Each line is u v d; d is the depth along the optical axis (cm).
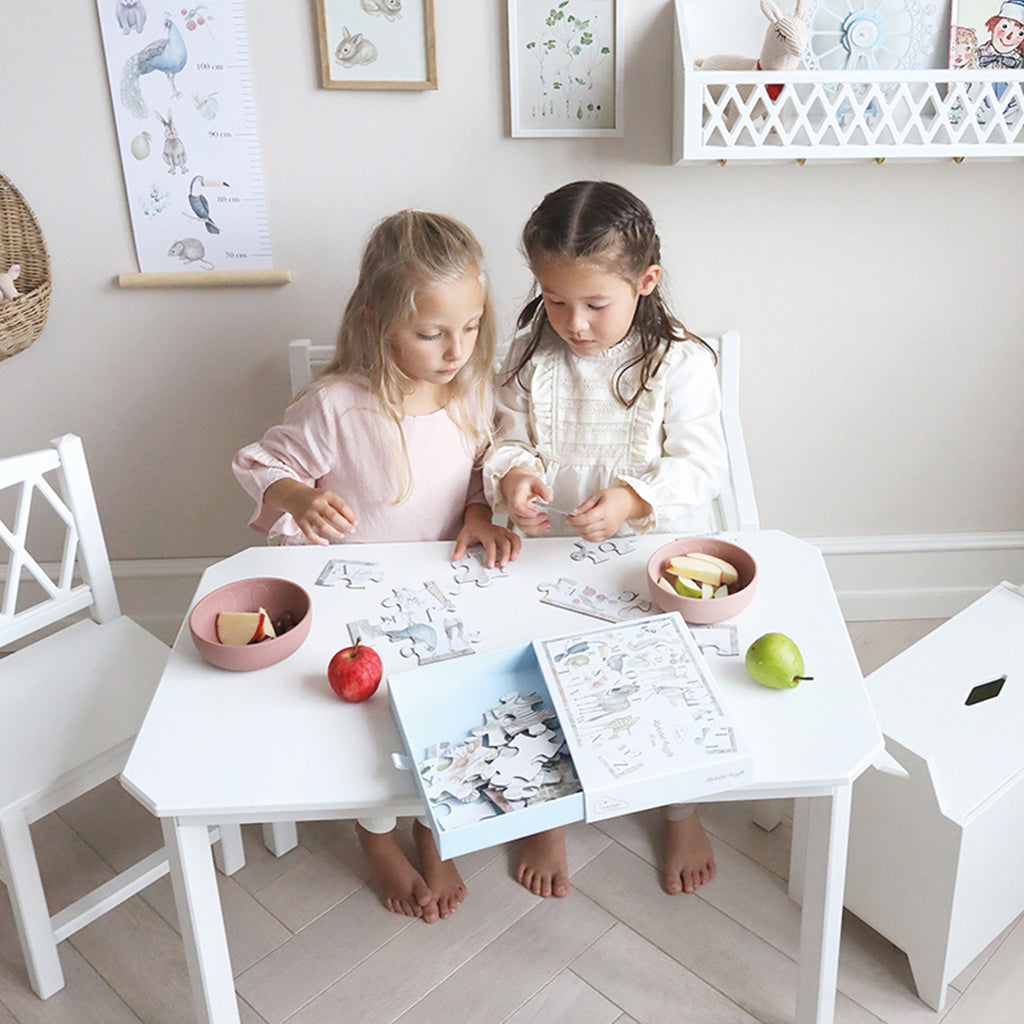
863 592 219
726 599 116
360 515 155
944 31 168
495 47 170
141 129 174
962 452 207
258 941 151
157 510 206
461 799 93
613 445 151
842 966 144
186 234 181
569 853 164
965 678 146
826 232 185
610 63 170
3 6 166
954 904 129
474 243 137
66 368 192
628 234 132
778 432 203
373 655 108
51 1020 139
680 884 156
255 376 193
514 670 112
